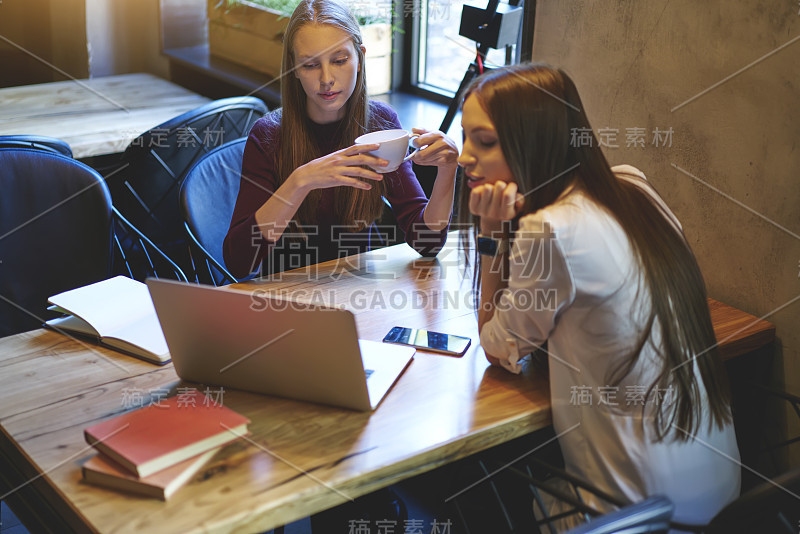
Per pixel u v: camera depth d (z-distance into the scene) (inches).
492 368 59.6
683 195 75.6
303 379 53.5
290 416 53.1
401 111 116.6
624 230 53.7
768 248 69.4
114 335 61.8
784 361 70.6
